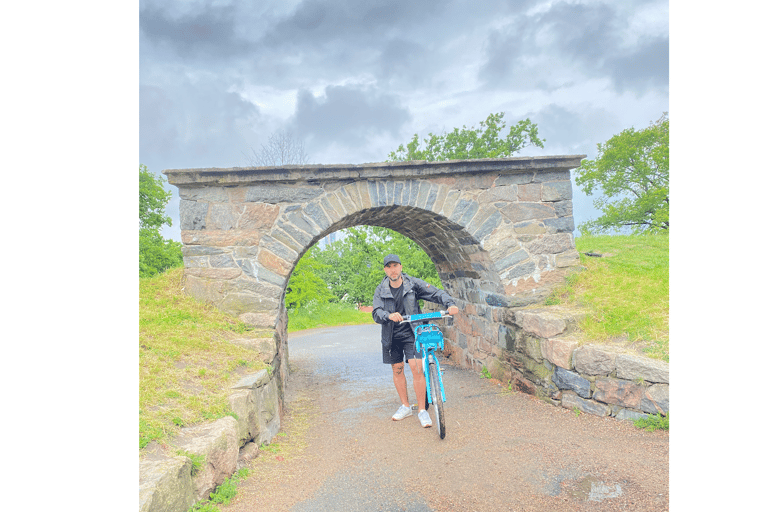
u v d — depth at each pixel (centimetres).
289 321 2097
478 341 840
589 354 527
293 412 630
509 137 2284
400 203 702
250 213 667
